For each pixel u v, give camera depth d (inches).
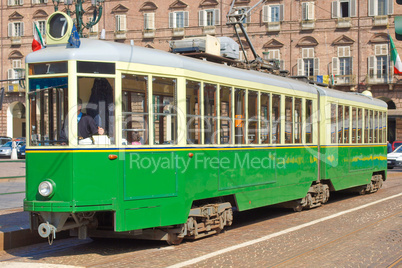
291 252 359.3
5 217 464.1
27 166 346.6
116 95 342.6
